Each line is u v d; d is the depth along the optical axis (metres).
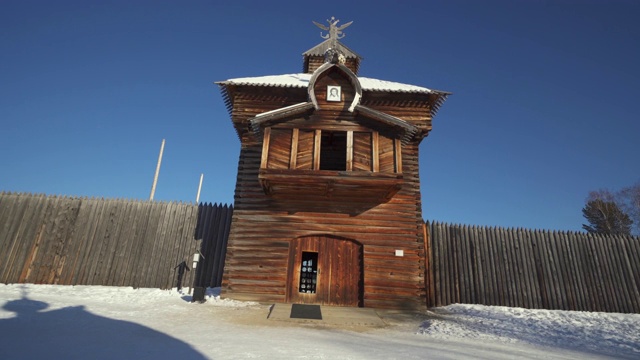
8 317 8.37
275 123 14.13
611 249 16.50
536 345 9.02
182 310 10.78
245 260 14.13
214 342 6.77
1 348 5.82
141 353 5.83
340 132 14.42
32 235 15.55
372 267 14.14
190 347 6.30
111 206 16.39
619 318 13.83
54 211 16.03
